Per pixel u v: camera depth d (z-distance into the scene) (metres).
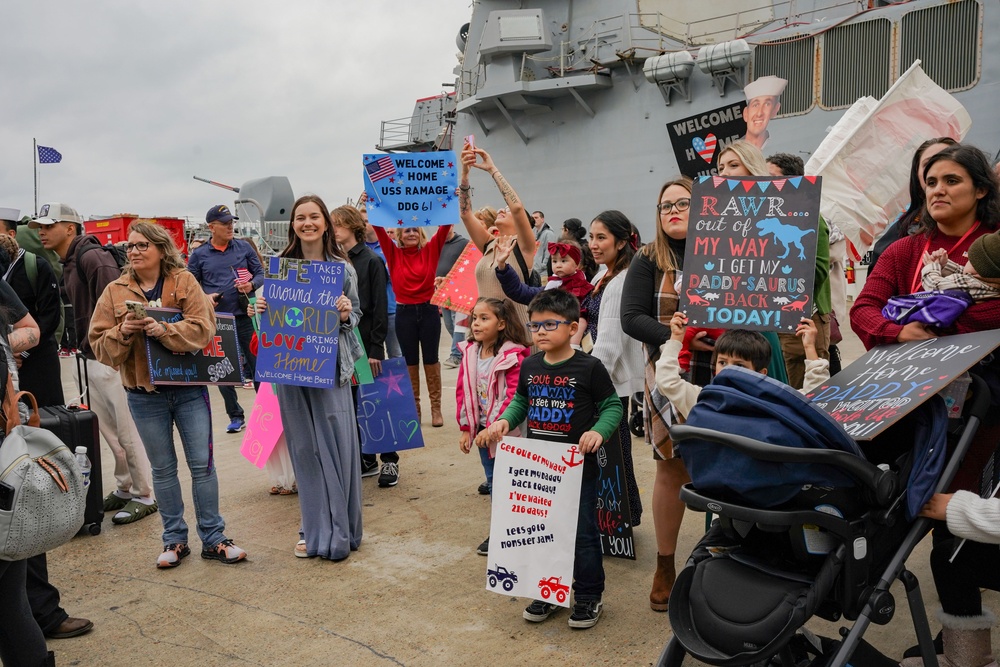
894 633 3.36
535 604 3.63
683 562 4.17
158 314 4.25
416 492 5.69
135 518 5.26
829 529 2.21
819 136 12.87
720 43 13.77
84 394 5.54
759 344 2.96
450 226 7.27
